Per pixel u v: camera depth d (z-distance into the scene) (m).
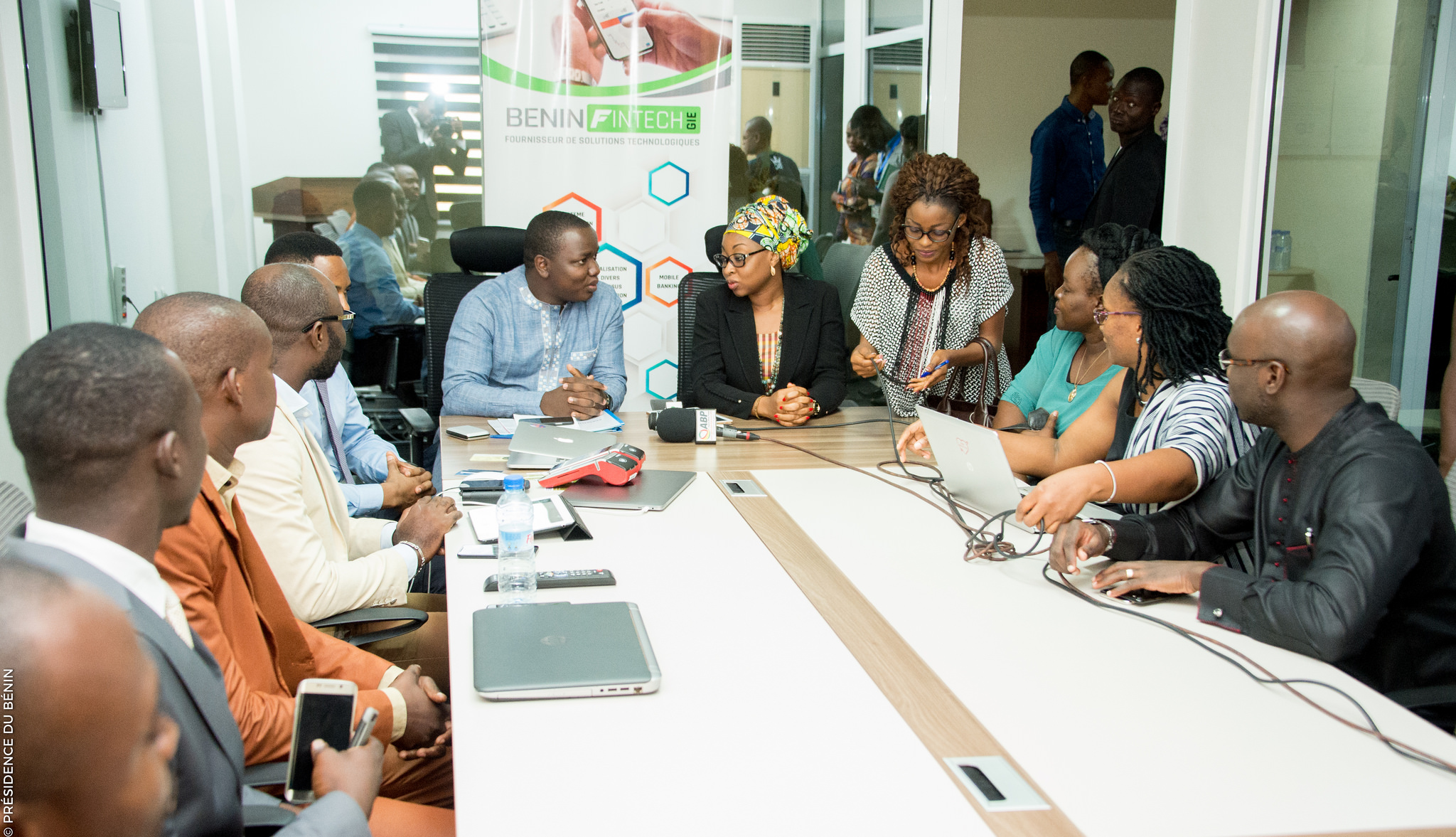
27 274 3.38
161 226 4.10
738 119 4.32
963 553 1.75
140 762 0.63
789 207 3.02
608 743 1.07
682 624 1.41
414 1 4.22
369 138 4.30
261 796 1.18
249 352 1.34
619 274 4.03
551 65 3.83
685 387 3.39
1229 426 1.82
